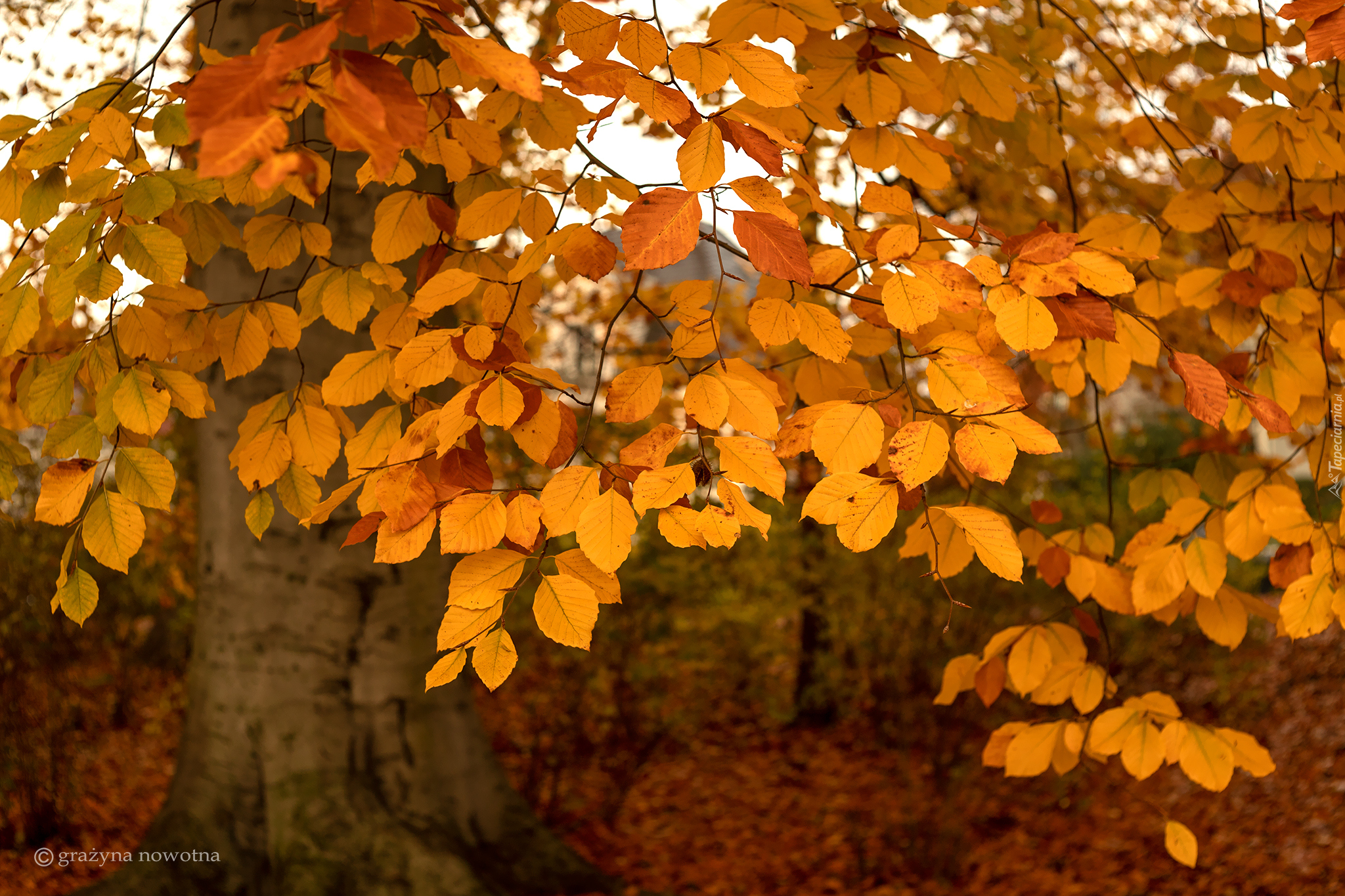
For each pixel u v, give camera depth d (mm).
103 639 6457
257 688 3402
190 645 7336
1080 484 6082
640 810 5406
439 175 3014
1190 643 6168
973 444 1162
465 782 3656
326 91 849
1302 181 2090
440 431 1207
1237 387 1393
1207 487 2164
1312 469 1976
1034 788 5566
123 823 5289
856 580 5387
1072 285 1264
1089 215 5402
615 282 6500
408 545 1209
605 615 5031
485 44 951
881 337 1775
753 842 4992
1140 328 1876
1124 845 5094
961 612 5031
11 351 1299
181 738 3631
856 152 1823
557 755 5023
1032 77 2650
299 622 3404
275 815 3338
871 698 5977
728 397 1222
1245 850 4965
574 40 1305
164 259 1271
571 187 1537
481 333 1263
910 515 5156
